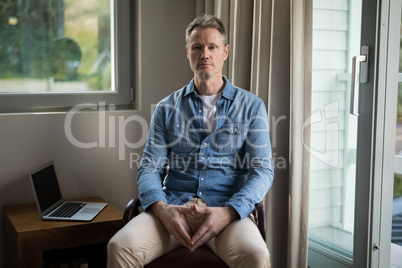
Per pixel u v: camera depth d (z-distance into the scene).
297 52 1.96
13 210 2.31
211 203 1.89
